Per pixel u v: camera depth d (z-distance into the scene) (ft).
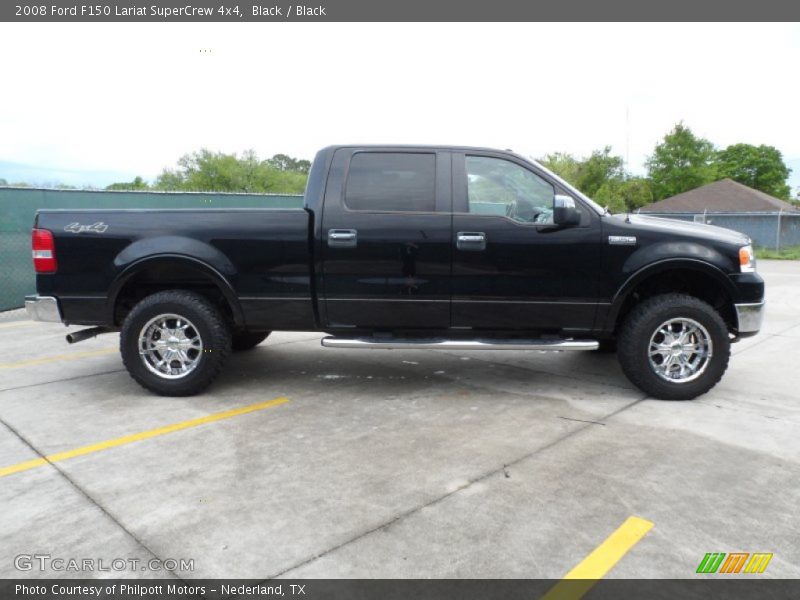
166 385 14.88
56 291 14.71
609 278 14.29
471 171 14.76
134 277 15.17
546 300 14.48
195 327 14.70
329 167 14.73
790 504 9.32
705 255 14.06
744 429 12.69
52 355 20.16
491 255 14.29
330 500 9.46
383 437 12.28
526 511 9.09
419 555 7.92
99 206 32.35
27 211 30.14
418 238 14.30
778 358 19.58
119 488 9.90
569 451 11.48
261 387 16.12
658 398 14.87
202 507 9.23
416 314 14.73
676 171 155.33
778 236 74.18
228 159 139.64
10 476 10.36
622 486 9.95
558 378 17.08
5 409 14.10
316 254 14.48
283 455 11.32
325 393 15.56
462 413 13.87
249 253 14.52
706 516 8.94
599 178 129.39
